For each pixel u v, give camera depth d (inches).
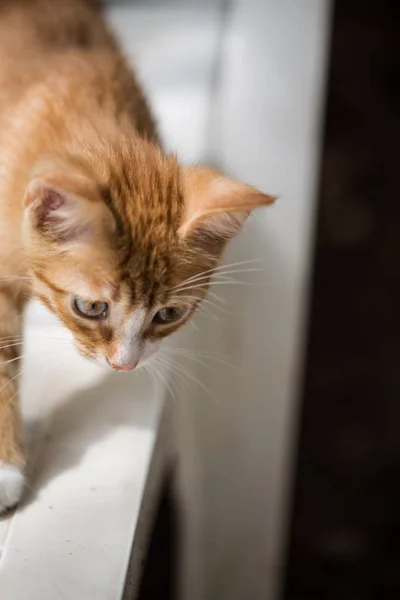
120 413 18.7
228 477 28.2
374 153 36.8
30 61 20.2
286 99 27.6
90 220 16.1
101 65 20.3
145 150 17.8
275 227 27.2
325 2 29.1
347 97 37.6
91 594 16.0
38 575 16.2
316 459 32.2
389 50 38.4
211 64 25.0
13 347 18.3
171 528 25.8
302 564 30.7
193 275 17.4
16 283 18.3
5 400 17.8
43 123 18.6
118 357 17.4
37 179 16.0
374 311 34.4
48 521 17.0
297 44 27.8
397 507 31.7
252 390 27.2
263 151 27.4
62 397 18.8
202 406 24.9
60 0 22.5
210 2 27.0
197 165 18.4
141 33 25.9
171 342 19.6
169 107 23.6
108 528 17.0
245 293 25.2
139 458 18.0
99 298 17.0
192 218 16.7
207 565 28.9
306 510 31.5
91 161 17.1
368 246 35.4
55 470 17.7
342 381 33.3
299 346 29.5
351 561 30.8
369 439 32.6
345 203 36.0
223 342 25.0
